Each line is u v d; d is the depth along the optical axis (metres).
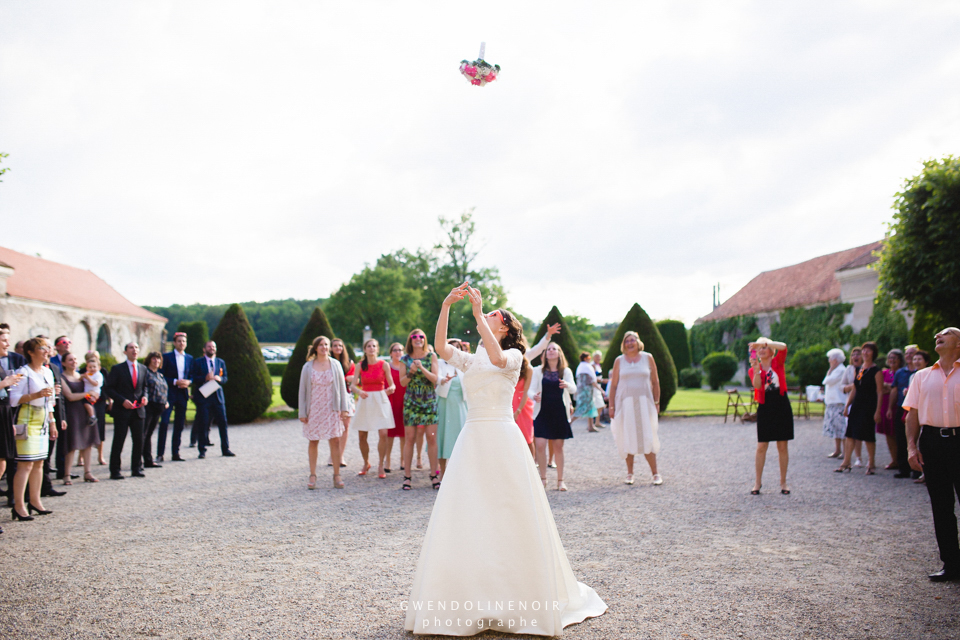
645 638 3.17
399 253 66.62
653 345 16.14
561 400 7.37
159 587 3.99
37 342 6.04
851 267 26.19
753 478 7.95
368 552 4.77
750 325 35.00
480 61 3.98
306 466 9.05
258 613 3.53
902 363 8.79
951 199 12.21
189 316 86.44
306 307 101.31
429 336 53.97
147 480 8.02
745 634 3.22
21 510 5.84
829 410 9.88
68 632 3.28
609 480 7.92
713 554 4.65
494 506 3.30
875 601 3.69
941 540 4.08
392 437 8.72
